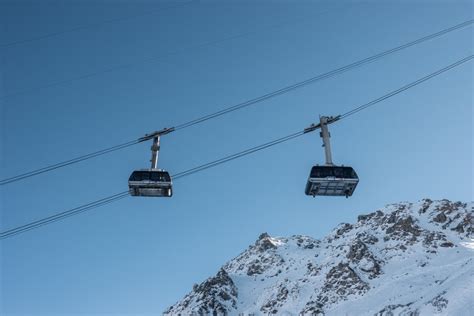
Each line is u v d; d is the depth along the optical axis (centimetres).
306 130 4084
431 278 16725
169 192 4044
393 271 19088
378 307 15638
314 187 4006
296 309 19225
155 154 4091
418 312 12838
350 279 19212
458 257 18362
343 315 16425
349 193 4084
